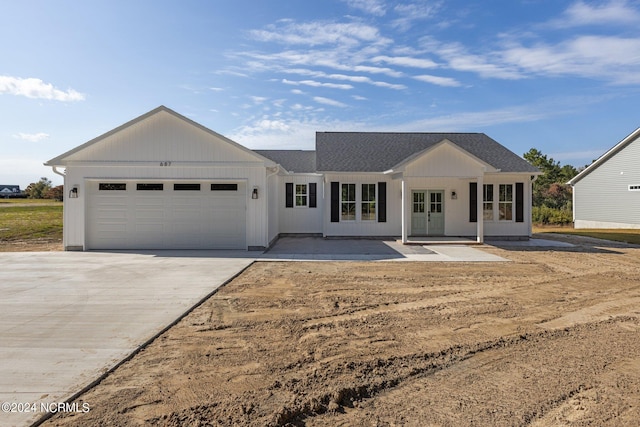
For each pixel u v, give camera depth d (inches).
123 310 254.7
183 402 141.8
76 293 300.7
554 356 189.5
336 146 765.9
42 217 960.9
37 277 361.7
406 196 636.7
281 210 755.4
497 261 467.5
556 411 140.8
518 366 178.4
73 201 540.1
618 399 149.3
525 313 258.7
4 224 820.6
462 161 593.0
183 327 225.5
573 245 615.8
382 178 690.8
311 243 634.8
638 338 213.3
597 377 167.3
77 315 243.0
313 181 758.5
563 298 297.6
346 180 689.0
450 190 699.4
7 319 234.4
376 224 691.4
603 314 257.1
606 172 998.4
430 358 185.8
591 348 199.3
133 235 549.3
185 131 542.0
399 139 802.2
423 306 274.2
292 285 337.4
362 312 259.4
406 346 199.9
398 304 279.3
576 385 160.1
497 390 156.1
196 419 131.1
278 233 726.5
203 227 550.9
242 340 206.1
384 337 212.5
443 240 644.1
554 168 1657.2
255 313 254.7
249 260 461.7
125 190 547.8
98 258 476.4
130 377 161.3
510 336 215.0
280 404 141.8
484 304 280.1
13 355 180.2
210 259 469.4
